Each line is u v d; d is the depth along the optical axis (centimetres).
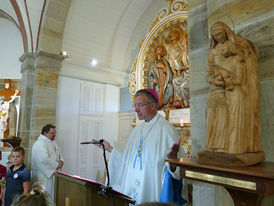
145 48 617
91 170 620
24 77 546
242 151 104
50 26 542
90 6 586
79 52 633
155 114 224
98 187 133
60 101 583
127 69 722
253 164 104
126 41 700
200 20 180
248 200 105
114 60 706
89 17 605
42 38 532
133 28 687
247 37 138
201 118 167
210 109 118
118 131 705
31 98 532
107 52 690
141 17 673
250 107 110
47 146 399
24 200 136
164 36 577
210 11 160
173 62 551
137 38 701
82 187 131
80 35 618
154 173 196
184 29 528
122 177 227
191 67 179
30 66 537
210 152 112
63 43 596
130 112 672
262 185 87
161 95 580
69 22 584
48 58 539
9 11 589
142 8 654
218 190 147
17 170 298
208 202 155
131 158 220
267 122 128
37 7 519
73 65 614
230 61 111
